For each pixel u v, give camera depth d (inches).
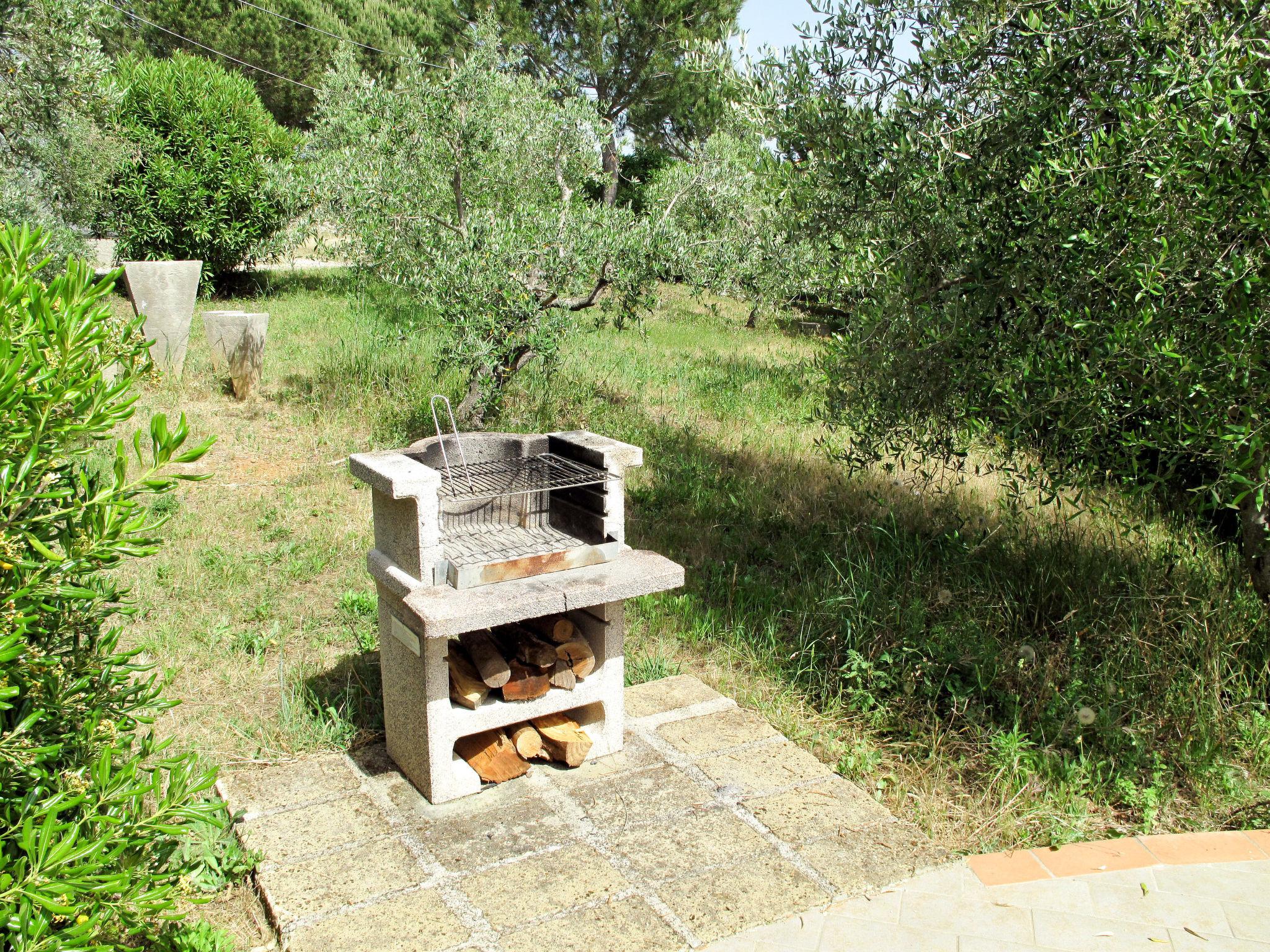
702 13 829.8
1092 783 161.9
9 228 99.6
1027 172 188.1
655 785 159.0
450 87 369.1
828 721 183.0
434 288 335.6
